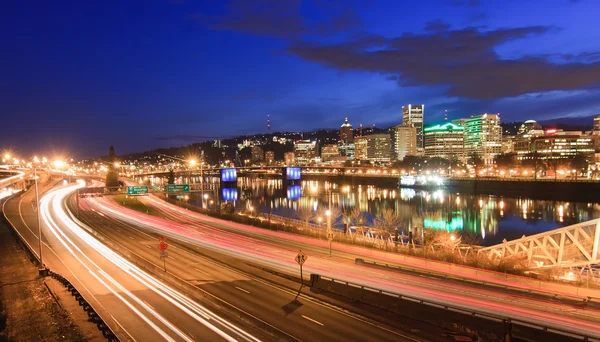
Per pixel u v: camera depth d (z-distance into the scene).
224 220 97.06
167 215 106.00
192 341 28.08
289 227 81.69
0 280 44.38
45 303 35.84
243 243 67.88
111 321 31.20
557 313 33.97
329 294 38.81
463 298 38.03
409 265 54.84
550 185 192.38
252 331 29.89
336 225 114.38
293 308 35.09
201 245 65.38
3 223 86.62
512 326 28.16
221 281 43.50
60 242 67.25
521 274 52.06
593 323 31.53
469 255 65.81
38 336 28.59
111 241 67.25
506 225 127.56
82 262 52.56
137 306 35.44
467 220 137.12
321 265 52.25
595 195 172.62
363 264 53.03
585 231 58.97
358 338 28.91
